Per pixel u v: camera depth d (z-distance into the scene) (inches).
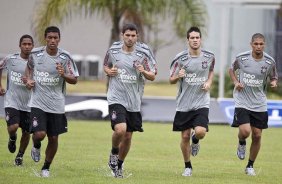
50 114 1354.6
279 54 3730.3
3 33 4224.9
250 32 3708.2
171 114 2573.8
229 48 3646.7
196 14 2736.2
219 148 1961.1
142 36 2883.9
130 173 1465.3
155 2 2716.5
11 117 1536.7
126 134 1389.0
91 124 2426.2
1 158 1643.7
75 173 1434.5
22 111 1546.5
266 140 2187.5
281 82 3380.9
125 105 1375.5
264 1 2655.0
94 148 1867.6
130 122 1389.0
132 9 2746.1
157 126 2455.7
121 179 1366.9
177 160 1708.9
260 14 3725.4
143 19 2878.9
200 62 1418.6
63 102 1363.2
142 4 2721.5
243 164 1678.2
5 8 4215.1
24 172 1428.4
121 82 1373.0
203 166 1624.0
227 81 3110.2
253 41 1465.3
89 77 4153.5
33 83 1342.3
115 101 1370.6
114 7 2741.1
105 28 4229.8
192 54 1422.2
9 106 1544.0
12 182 1305.4
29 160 1620.3
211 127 2474.2
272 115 2544.3
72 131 2218.3
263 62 1473.9
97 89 3624.5
